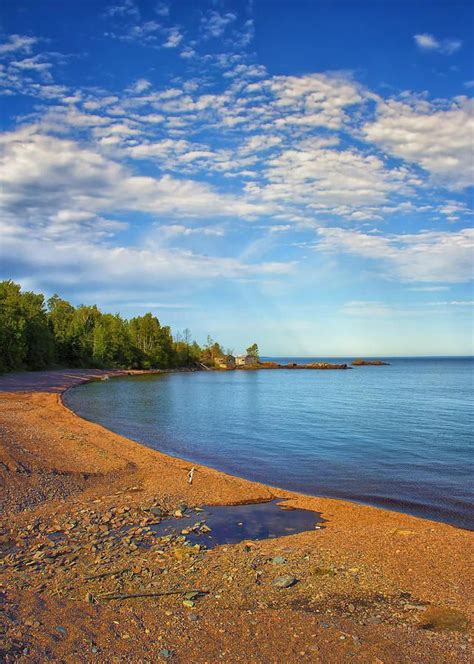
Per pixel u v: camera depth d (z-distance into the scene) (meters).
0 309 69.38
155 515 11.74
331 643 5.70
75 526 10.58
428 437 25.64
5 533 9.95
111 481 14.89
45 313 93.25
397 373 132.62
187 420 32.16
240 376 112.75
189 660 5.24
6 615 5.85
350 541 9.88
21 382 54.72
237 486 14.73
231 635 5.84
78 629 5.74
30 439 19.59
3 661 4.78
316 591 7.30
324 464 19.06
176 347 141.38
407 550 9.18
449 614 6.54
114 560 8.62
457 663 5.32
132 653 5.31
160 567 8.31
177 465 17.31
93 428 24.56
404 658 5.40
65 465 15.86
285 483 16.19
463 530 10.91
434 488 15.62
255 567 8.35
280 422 31.52
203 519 11.69
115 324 110.31
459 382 86.25
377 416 35.19
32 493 12.74
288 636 5.86
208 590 7.30
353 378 103.88
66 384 59.22
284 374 127.38
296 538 10.25
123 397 48.56
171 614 6.39
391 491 15.27
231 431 27.45
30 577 7.66
